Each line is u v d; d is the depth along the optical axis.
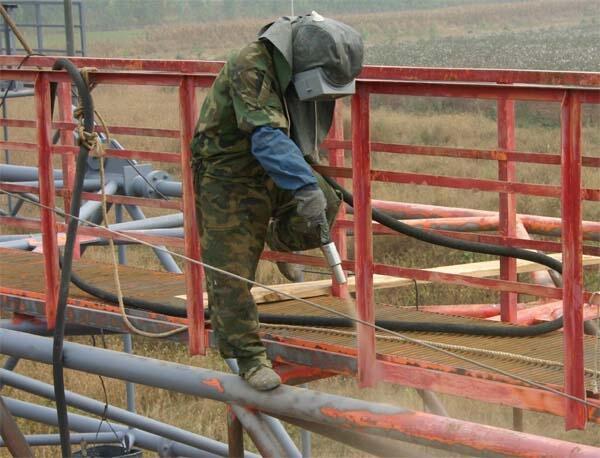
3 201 21.08
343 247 6.66
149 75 5.58
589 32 83.69
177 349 13.59
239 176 5.02
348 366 5.34
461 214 7.57
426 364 5.10
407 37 90.75
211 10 109.88
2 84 12.73
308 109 4.99
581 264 4.45
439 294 14.70
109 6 106.00
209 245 5.08
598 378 4.85
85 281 6.77
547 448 4.40
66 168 8.01
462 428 4.64
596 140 26.86
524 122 35.09
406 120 38.56
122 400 12.64
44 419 9.34
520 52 65.44
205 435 11.66
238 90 4.77
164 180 9.67
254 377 5.15
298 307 6.39
